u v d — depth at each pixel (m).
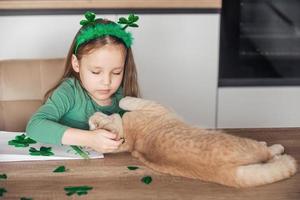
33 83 1.80
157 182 1.28
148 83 2.68
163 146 1.33
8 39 2.52
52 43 2.55
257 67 2.80
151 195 1.22
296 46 2.83
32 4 2.47
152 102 1.46
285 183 1.27
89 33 1.44
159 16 2.57
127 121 1.42
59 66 1.81
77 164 1.37
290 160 1.33
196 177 1.28
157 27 2.58
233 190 1.24
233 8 2.66
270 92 2.79
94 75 1.47
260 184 1.25
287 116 2.83
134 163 1.37
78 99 1.60
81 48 1.46
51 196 1.21
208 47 2.66
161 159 1.32
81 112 1.60
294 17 2.79
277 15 2.78
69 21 2.51
